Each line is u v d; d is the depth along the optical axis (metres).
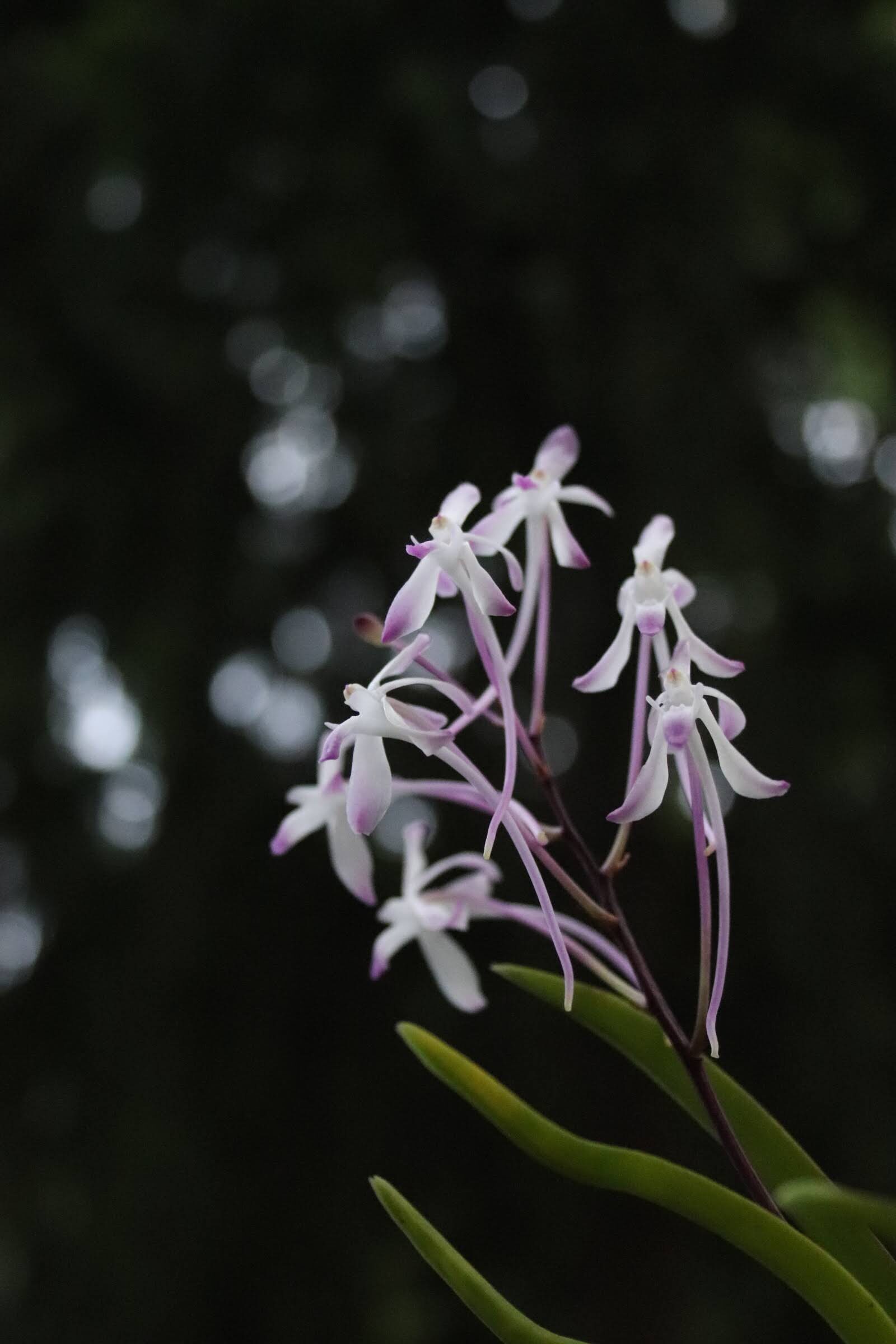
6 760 6.02
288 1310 5.50
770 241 5.68
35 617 5.98
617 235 5.72
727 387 5.79
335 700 6.12
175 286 5.88
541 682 1.62
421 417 6.15
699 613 5.98
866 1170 5.49
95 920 6.00
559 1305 5.67
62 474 5.82
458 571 1.42
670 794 5.27
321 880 6.00
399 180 5.64
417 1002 5.89
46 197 5.71
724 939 1.34
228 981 5.93
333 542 6.34
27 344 5.61
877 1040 5.68
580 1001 1.57
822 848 5.87
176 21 5.39
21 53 5.57
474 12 5.93
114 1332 5.40
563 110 5.77
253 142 5.65
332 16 5.53
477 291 5.98
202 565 6.09
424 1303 5.57
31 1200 5.54
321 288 5.88
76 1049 5.86
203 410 5.98
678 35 5.79
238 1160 5.71
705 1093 1.40
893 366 6.30
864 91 5.85
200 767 6.04
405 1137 5.86
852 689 6.13
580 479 5.82
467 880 1.71
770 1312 5.62
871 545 6.12
